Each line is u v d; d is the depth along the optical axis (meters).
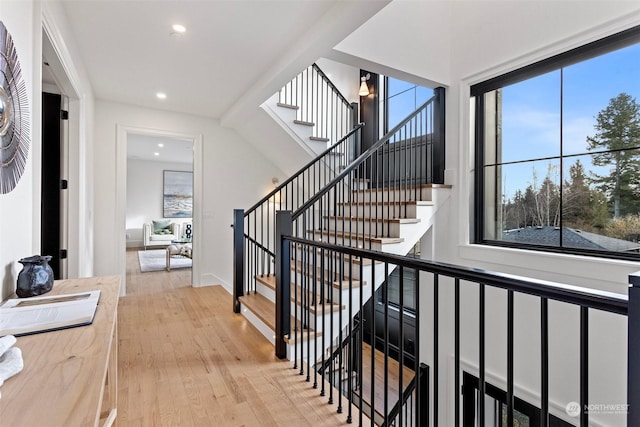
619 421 2.09
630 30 2.07
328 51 2.46
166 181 9.34
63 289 1.43
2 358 0.77
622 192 2.16
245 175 4.89
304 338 2.42
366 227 3.26
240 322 3.07
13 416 0.60
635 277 0.71
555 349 2.38
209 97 3.78
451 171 3.14
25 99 1.42
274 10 2.16
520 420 2.56
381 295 4.14
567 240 2.43
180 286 4.53
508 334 0.99
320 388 1.97
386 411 1.45
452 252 3.12
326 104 4.68
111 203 3.92
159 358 2.31
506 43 2.72
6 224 1.24
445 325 3.15
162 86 3.45
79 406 0.63
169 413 1.70
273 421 1.66
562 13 2.38
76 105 2.83
